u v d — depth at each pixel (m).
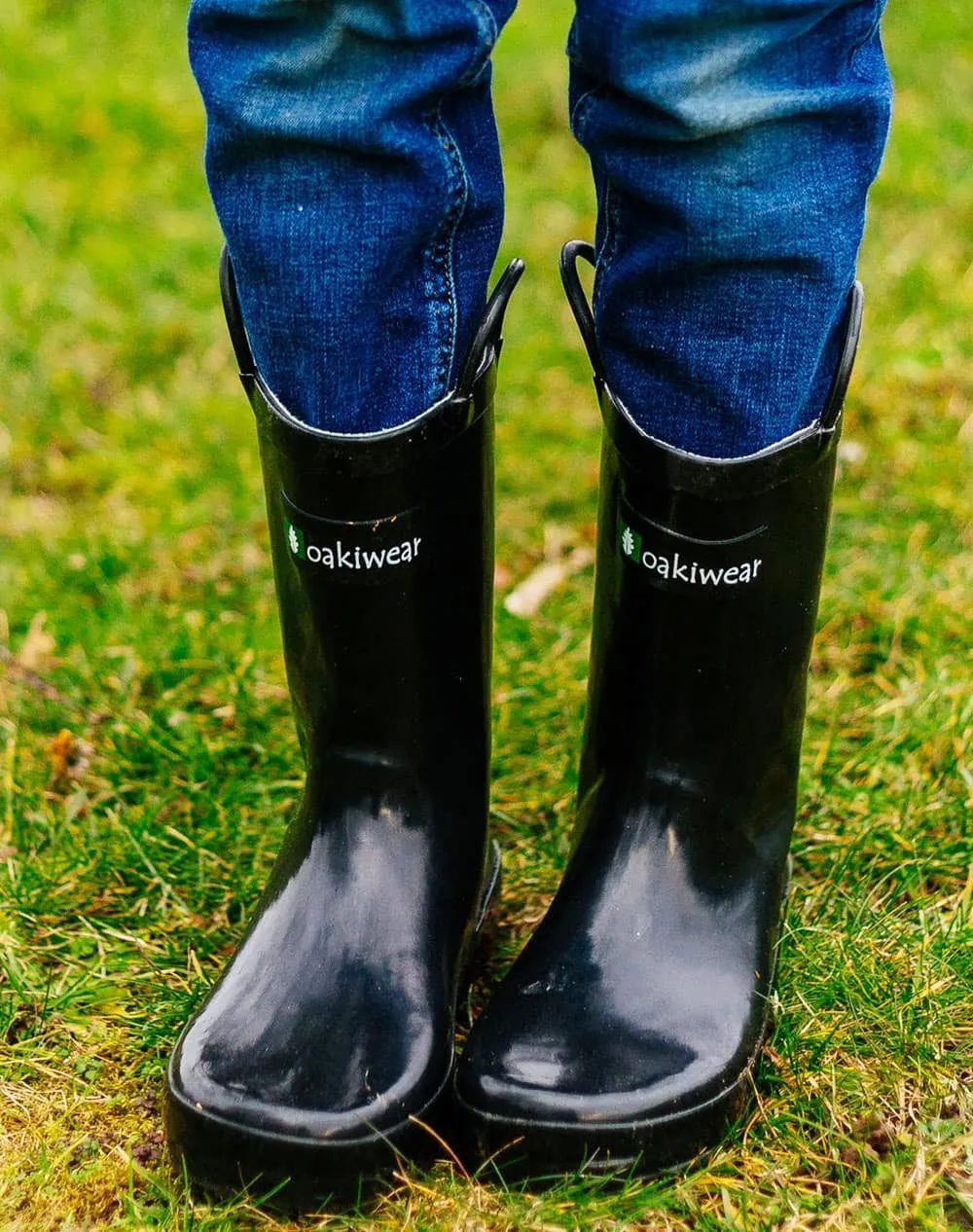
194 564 2.15
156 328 2.82
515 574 2.14
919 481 2.24
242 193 1.01
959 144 3.34
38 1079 1.24
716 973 1.14
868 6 0.98
